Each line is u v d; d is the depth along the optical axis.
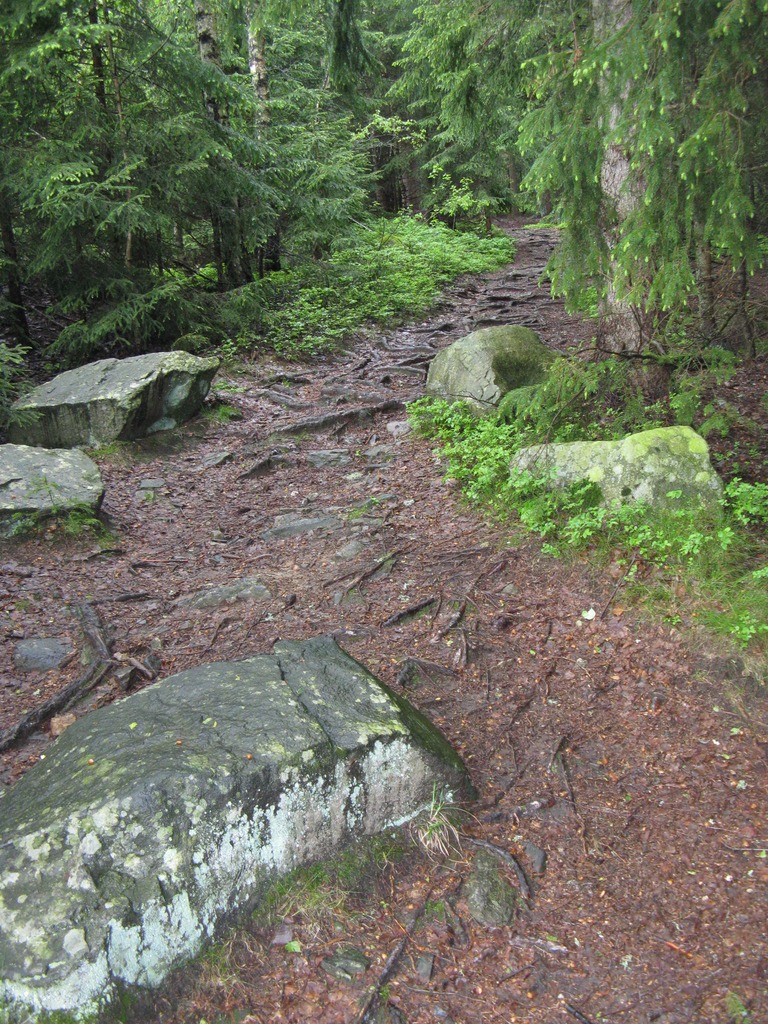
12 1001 2.39
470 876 3.14
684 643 4.29
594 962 2.80
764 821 3.29
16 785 3.22
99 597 5.60
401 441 8.41
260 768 2.90
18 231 11.02
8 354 8.49
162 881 2.65
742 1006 2.57
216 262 13.59
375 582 5.48
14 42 9.48
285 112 17.39
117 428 8.38
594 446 5.51
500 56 6.98
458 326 14.04
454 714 4.15
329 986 2.71
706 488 5.03
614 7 5.40
